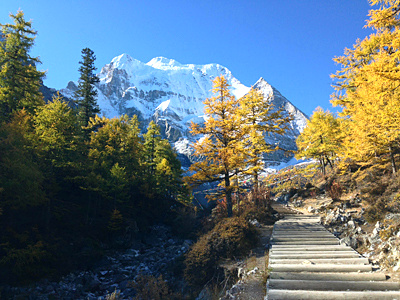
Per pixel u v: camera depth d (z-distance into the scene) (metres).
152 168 43.91
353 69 25.27
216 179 19.08
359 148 19.91
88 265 19.81
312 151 33.28
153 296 10.38
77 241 21.45
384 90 13.62
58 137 23.44
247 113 22.33
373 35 22.64
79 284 16.59
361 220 13.16
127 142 34.69
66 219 23.45
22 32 25.44
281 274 7.64
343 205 17.69
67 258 18.95
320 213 20.50
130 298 13.88
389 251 8.18
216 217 23.25
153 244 27.52
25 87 24.98
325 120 32.31
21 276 15.36
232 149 18.45
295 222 16.80
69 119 26.31
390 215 10.02
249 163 19.70
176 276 14.23
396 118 15.87
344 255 9.09
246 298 6.96
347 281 6.72
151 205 35.97
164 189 40.66
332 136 30.64
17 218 19.36
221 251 11.62
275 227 15.38
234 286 7.96
